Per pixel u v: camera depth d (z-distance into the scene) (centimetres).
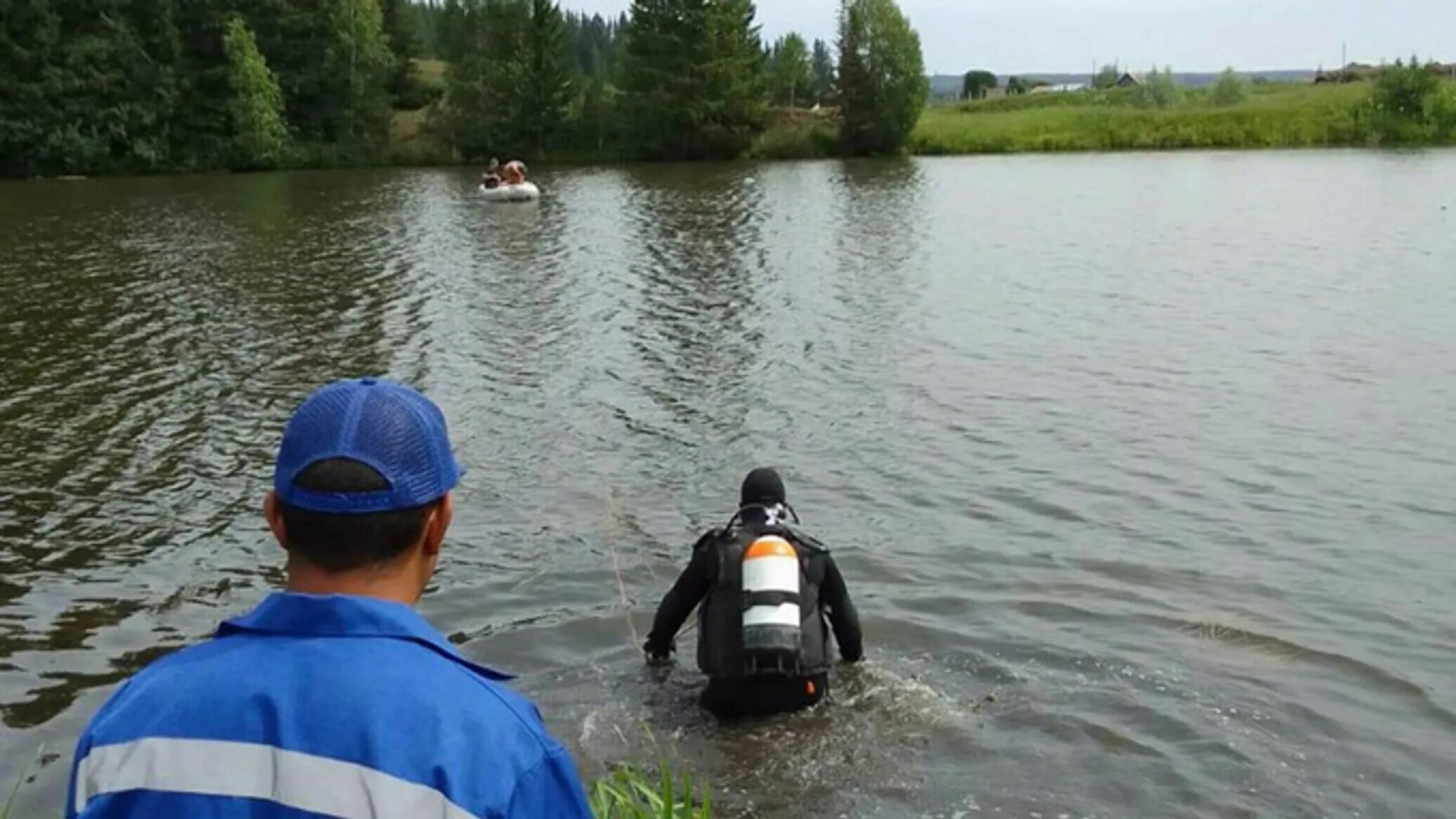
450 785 186
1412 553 905
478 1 7950
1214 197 3997
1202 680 703
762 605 640
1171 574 866
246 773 186
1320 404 1348
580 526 991
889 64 7094
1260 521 980
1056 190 4422
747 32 7250
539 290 2259
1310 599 821
